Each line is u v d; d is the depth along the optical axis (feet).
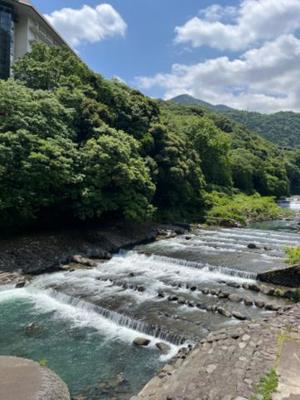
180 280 68.95
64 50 144.66
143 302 57.52
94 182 91.45
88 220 102.37
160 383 32.40
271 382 25.96
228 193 193.36
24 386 24.45
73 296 59.72
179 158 134.72
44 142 84.12
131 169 98.12
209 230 126.21
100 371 39.83
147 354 43.45
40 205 84.69
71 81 121.60
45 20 181.06
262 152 317.22
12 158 78.02
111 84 139.44
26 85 117.19
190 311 54.03
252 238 110.42
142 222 112.27
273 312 53.78
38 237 86.53
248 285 64.80
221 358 31.12
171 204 136.87
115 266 79.46
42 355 43.09
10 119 84.28
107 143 94.63
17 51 173.78
